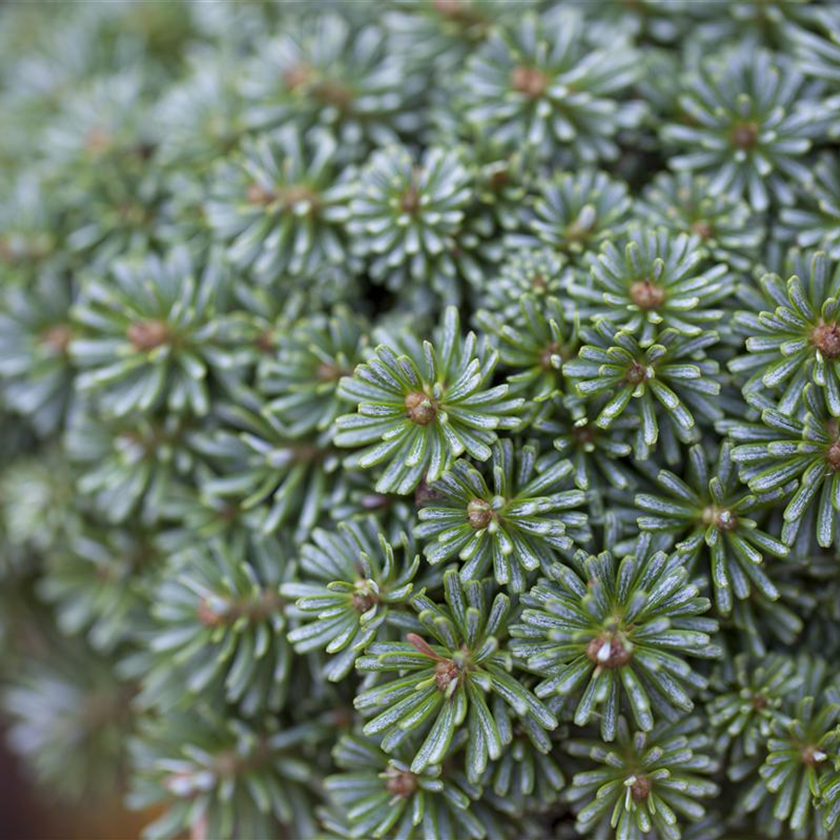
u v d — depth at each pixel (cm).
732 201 30
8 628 35
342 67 32
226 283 32
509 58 31
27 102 35
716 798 30
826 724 29
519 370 30
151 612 32
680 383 29
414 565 28
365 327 31
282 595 30
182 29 35
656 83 31
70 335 33
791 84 30
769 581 28
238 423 31
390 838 29
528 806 29
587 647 28
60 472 33
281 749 31
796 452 28
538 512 28
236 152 32
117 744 35
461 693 28
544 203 30
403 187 30
